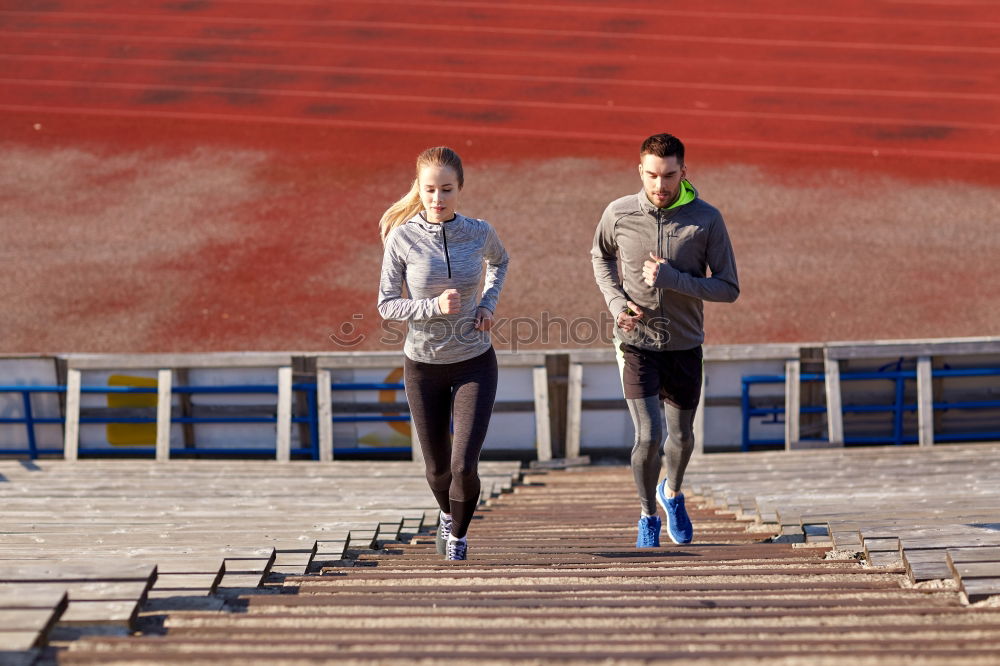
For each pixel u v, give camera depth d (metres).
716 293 12.86
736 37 63.19
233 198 46.78
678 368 13.76
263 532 13.06
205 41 65.75
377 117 56.09
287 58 63.28
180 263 40.75
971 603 8.71
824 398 28.86
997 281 37.72
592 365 28.44
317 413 28.95
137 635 7.83
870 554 11.17
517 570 10.92
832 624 8.12
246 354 28.67
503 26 65.88
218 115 56.78
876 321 35.34
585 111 55.97
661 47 62.56
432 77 60.47
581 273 38.88
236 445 29.61
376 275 39.59
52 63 63.53
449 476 13.33
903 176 47.25
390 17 67.62
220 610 8.95
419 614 8.43
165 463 25.39
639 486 14.27
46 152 52.25
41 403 29.30
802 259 39.69
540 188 47.16
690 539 14.58
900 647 6.96
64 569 8.49
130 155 51.88
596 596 9.55
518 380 28.67
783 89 57.16
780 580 10.36
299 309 37.28
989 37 61.53
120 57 64.12
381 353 28.62
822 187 46.31
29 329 36.28
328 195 47.03
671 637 7.57
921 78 57.50
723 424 29.20
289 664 6.56
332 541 13.20
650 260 12.68
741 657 6.53
